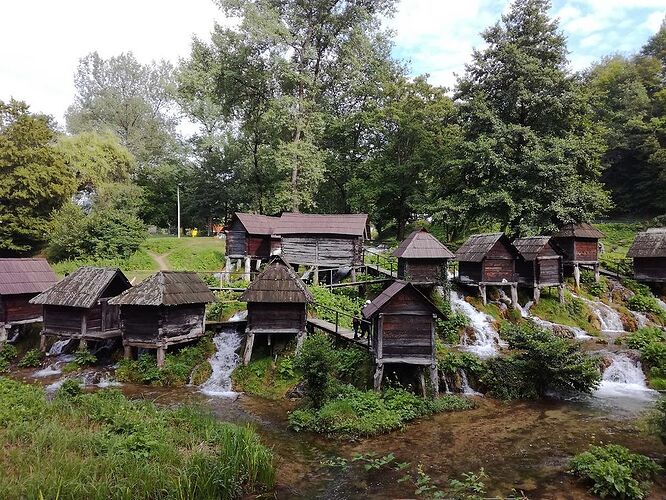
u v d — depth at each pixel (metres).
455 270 31.81
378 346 17.05
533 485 11.05
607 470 10.80
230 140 50.81
